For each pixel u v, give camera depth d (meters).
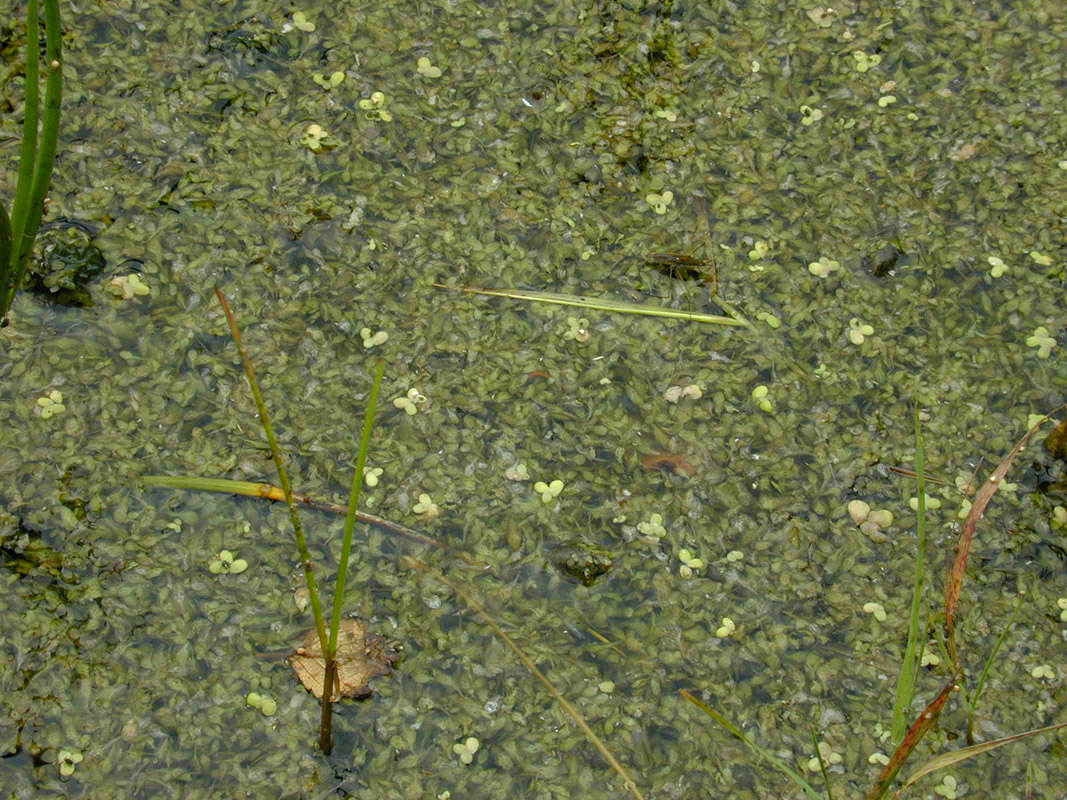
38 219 0.93
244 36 1.03
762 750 0.91
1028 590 0.96
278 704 0.93
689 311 1.00
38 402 0.96
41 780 0.92
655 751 0.93
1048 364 0.99
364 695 0.94
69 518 0.95
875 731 0.94
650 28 1.05
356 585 0.95
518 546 0.96
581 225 1.01
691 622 0.95
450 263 1.00
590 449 0.97
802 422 0.98
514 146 1.02
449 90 1.03
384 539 0.96
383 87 1.03
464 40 1.04
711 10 1.05
